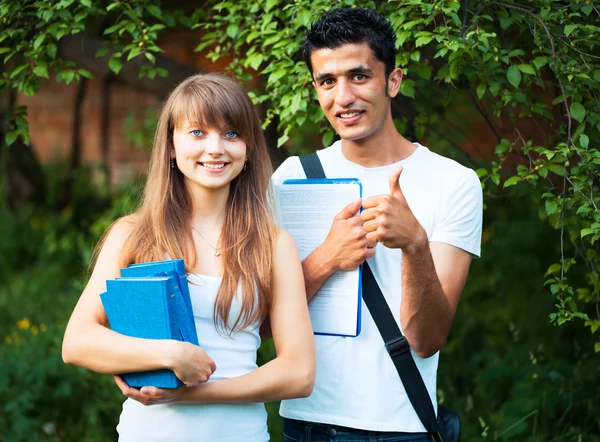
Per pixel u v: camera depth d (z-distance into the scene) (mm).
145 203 2281
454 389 4406
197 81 2211
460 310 5285
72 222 7754
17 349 4785
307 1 2916
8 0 3111
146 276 2037
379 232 2166
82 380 4453
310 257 2363
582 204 2768
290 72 2977
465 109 5242
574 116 2732
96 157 8797
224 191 2281
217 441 2123
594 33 2793
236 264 2186
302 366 2125
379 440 2363
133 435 2148
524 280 5430
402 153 2490
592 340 4355
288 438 2512
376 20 2322
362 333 2385
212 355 2154
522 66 2748
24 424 4215
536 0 2818
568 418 3971
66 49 3922
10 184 8078
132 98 8508
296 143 5234
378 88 2340
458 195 2398
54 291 6488
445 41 2672
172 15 3482
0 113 5621
